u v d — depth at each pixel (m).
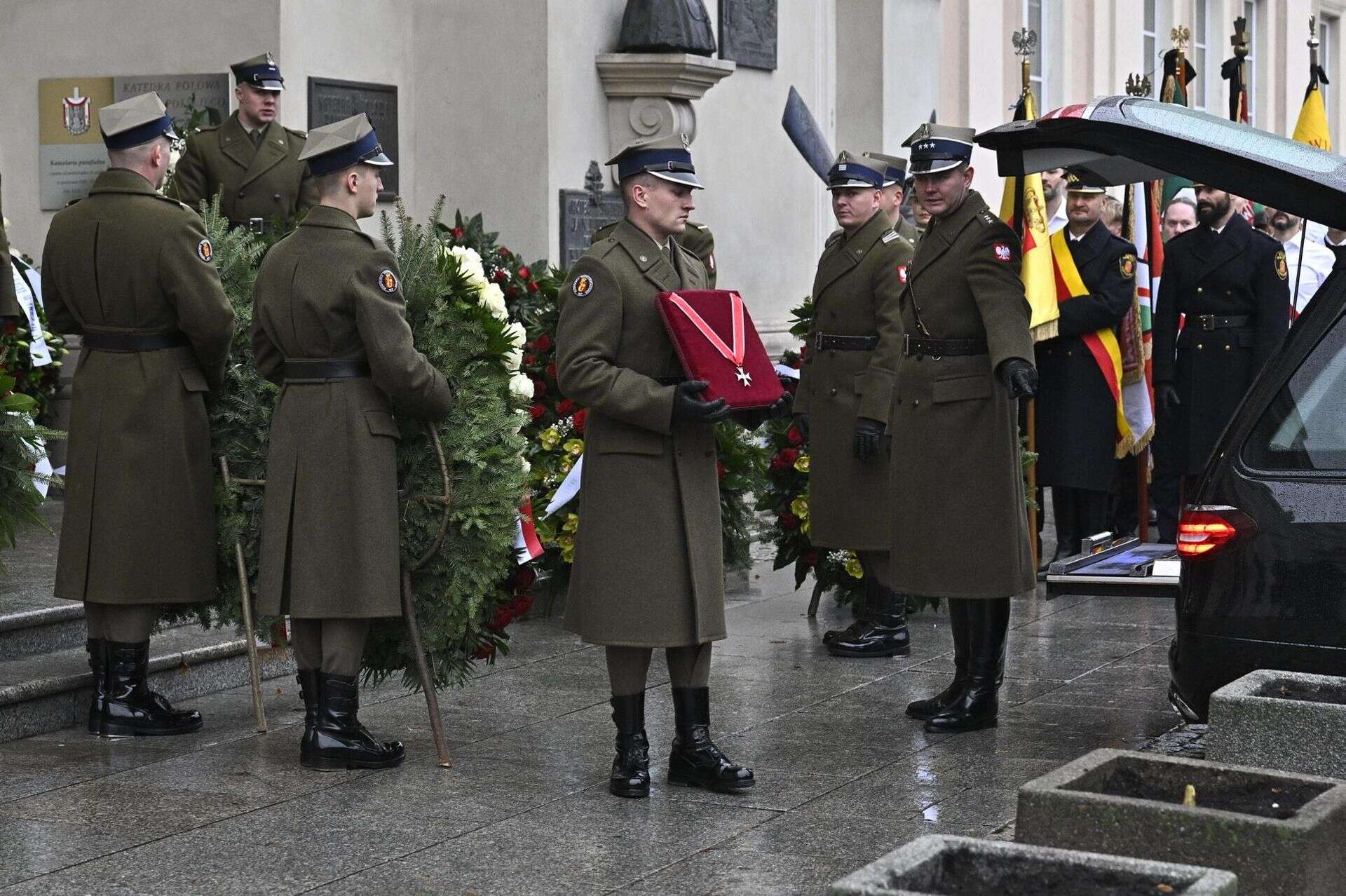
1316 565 5.29
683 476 5.87
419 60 12.25
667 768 6.23
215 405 6.74
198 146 9.05
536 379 8.80
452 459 6.27
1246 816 3.53
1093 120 5.88
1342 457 5.37
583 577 5.93
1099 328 10.30
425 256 6.41
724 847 5.31
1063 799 3.67
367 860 5.16
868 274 8.21
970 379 6.82
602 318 5.79
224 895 4.85
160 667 7.14
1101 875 3.28
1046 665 8.09
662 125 12.40
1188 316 10.61
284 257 6.17
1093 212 10.39
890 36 16.08
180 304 6.45
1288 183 5.46
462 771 6.18
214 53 11.09
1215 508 5.48
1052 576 7.48
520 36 11.95
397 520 6.21
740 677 7.86
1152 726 6.91
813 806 5.76
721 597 5.96
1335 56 28.16
